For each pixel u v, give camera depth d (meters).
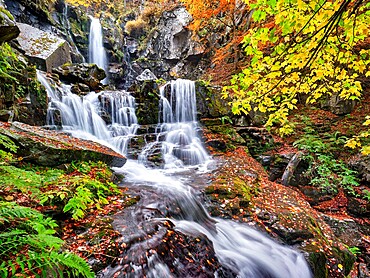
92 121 8.95
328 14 2.62
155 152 8.34
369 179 6.71
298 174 7.27
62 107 8.04
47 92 7.91
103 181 4.70
